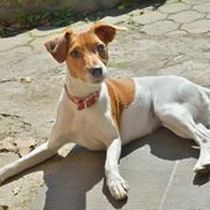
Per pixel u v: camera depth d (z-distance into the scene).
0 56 3.19
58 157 2.39
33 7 3.60
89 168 2.31
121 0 3.64
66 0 3.59
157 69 2.88
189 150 2.32
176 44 3.09
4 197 2.24
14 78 2.97
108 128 2.28
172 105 2.34
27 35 3.40
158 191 2.18
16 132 2.57
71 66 2.20
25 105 2.75
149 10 3.51
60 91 2.82
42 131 2.56
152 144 2.37
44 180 2.29
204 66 2.86
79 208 2.16
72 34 2.21
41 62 3.08
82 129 2.30
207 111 2.40
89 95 2.24
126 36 3.23
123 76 2.85
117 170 2.21
